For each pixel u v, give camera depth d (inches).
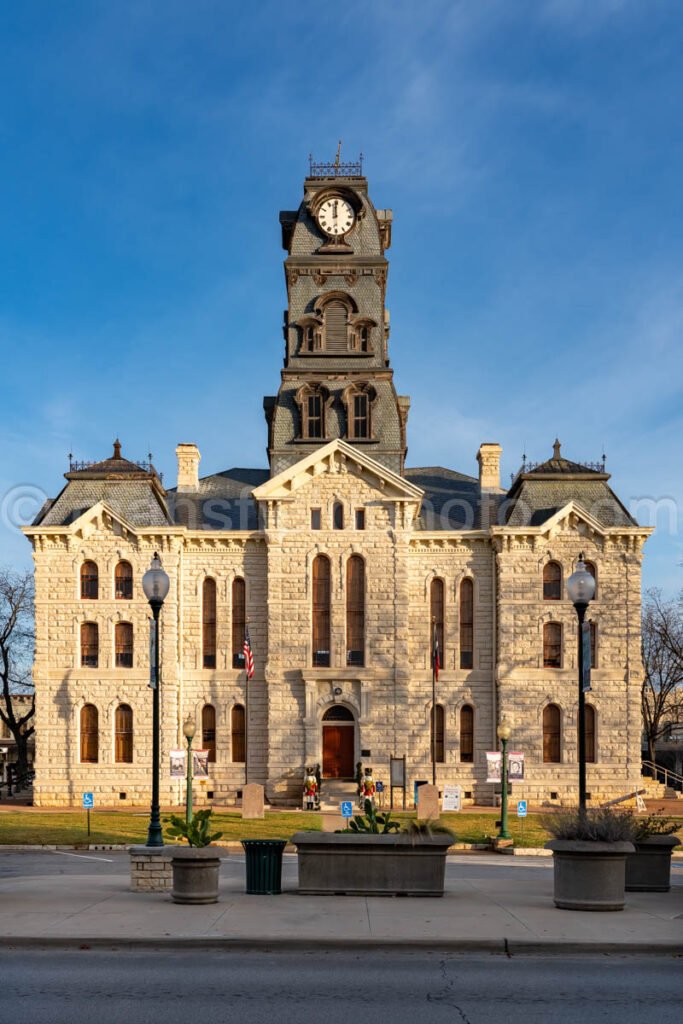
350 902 1078.4
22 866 1577.3
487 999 722.2
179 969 807.7
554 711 2800.2
